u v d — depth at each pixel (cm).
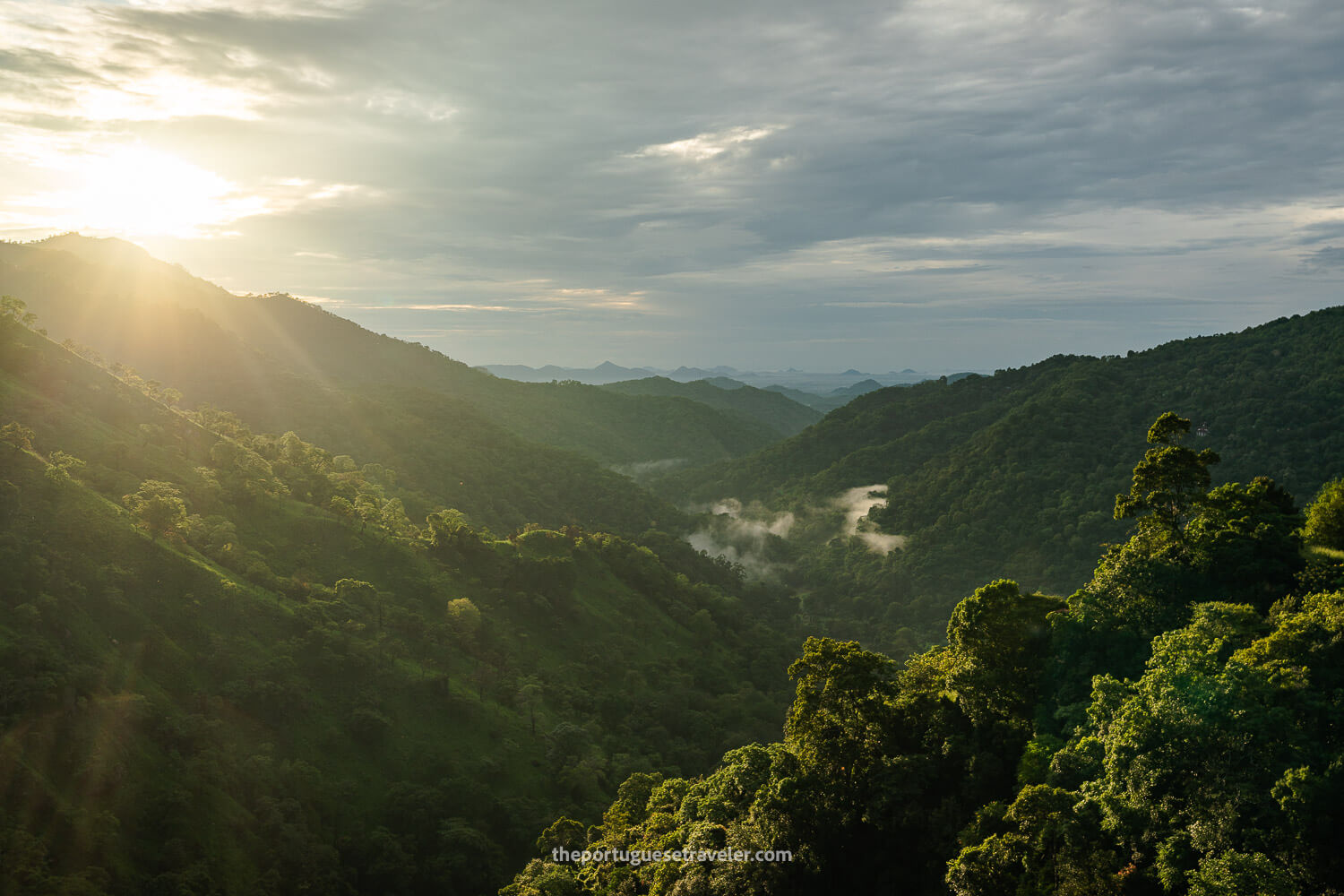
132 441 12144
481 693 10619
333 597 10731
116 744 7406
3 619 7900
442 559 13388
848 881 4812
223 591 9531
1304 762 3406
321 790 8244
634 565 16512
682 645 14600
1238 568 5478
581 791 9431
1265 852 3194
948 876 4003
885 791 4728
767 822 5006
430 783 8906
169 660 8612
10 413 11269
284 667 9106
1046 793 3884
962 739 4981
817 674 5506
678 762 10894
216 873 6975
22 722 7081
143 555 9475
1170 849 3362
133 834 6950
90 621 8475
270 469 13125
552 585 13912
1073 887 3484
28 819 6506
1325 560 5319
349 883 7600
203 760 7725
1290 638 4084
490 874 7944
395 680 9819
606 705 11731
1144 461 6291
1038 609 5478
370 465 19362
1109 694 4256
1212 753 3500
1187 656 3966
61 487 9738
